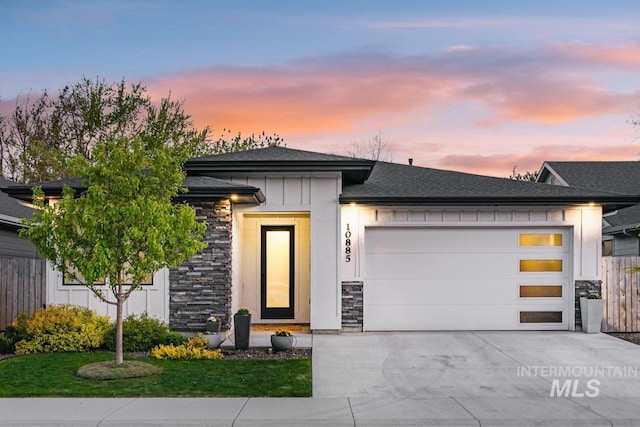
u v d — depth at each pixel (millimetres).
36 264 15688
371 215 15297
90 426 7582
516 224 15367
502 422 7711
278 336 12648
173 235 10312
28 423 7621
